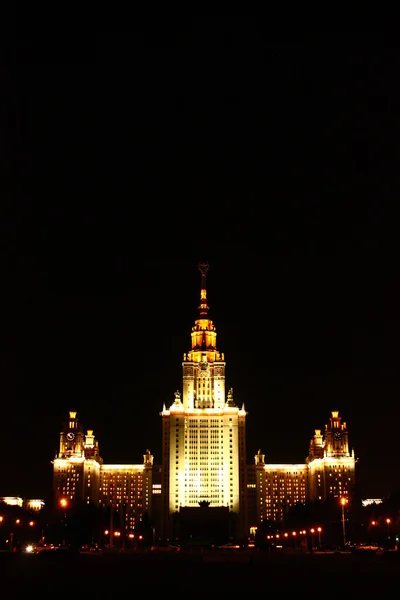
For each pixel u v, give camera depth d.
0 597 77.12
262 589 85.44
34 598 76.56
